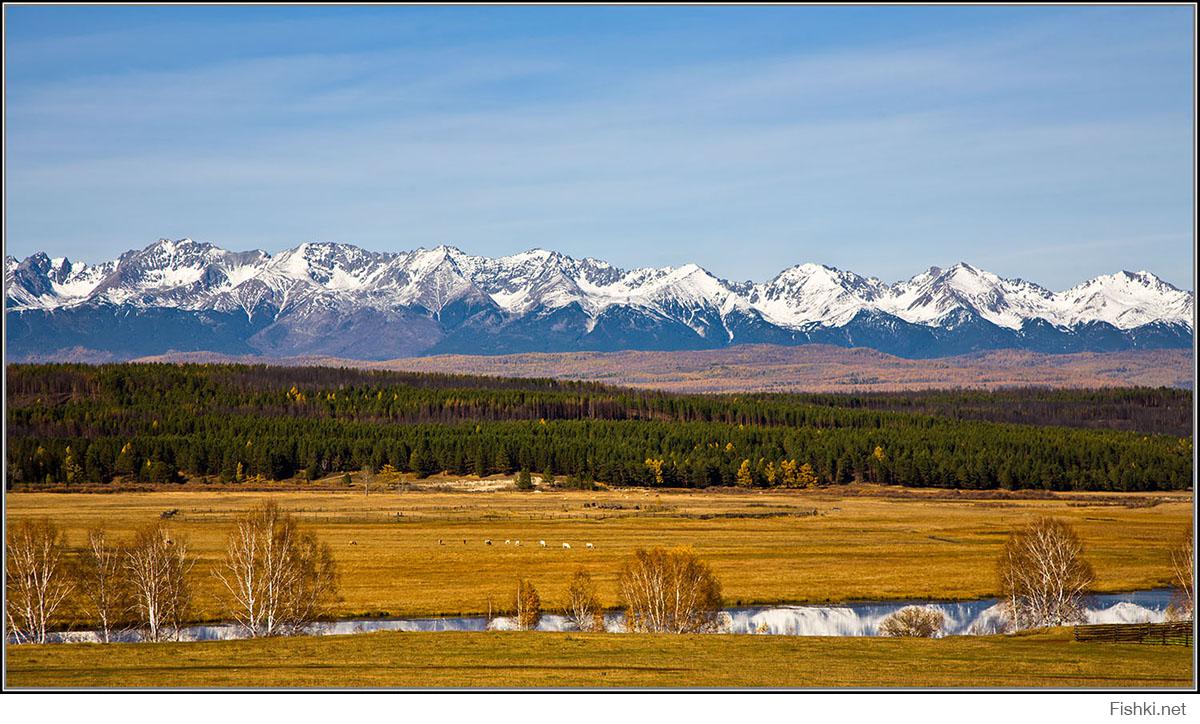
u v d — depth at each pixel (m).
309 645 149.12
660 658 142.00
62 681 127.88
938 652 148.88
